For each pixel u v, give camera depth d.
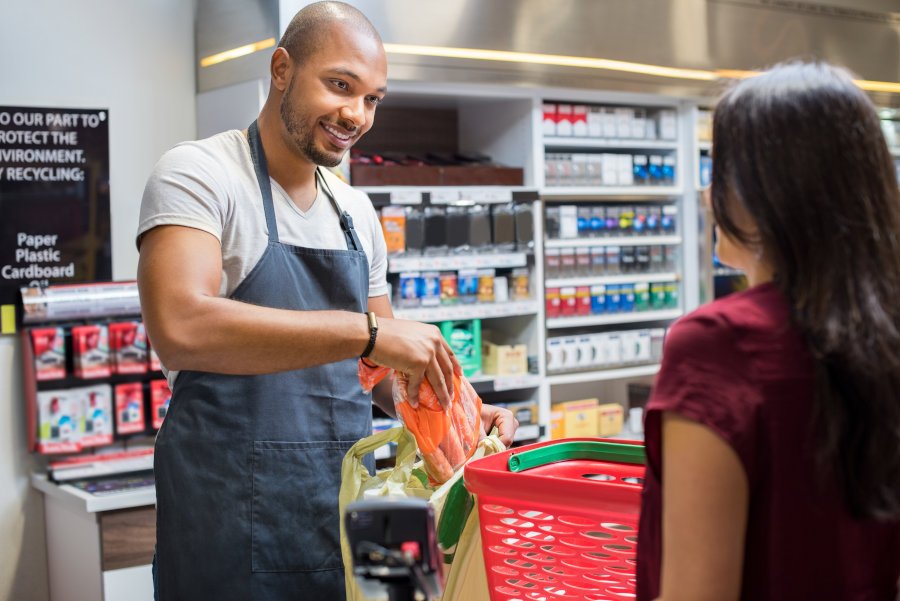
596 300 4.74
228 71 3.98
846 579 1.04
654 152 5.06
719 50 4.75
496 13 4.09
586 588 1.31
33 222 3.95
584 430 4.85
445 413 1.67
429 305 4.24
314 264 2.08
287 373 2.01
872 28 5.32
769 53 4.92
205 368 1.77
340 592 2.03
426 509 0.91
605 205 4.88
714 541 0.99
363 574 0.90
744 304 1.04
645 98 4.68
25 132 3.93
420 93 4.22
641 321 5.13
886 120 5.52
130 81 4.16
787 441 1.00
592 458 1.53
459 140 4.95
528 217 4.43
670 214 4.96
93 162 4.05
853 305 0.98
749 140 1.04
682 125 4.91
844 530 1.03
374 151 4.71
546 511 1.27
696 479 1.00
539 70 4.24
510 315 4.43
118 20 4.13
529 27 4.18
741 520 1.00
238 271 2.00
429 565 0.90
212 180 1.92
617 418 4.98
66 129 4.00
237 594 1.96
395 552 0.89
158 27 4.21
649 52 4.53
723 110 1.08
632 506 1.20
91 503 3.48
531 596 1.34
